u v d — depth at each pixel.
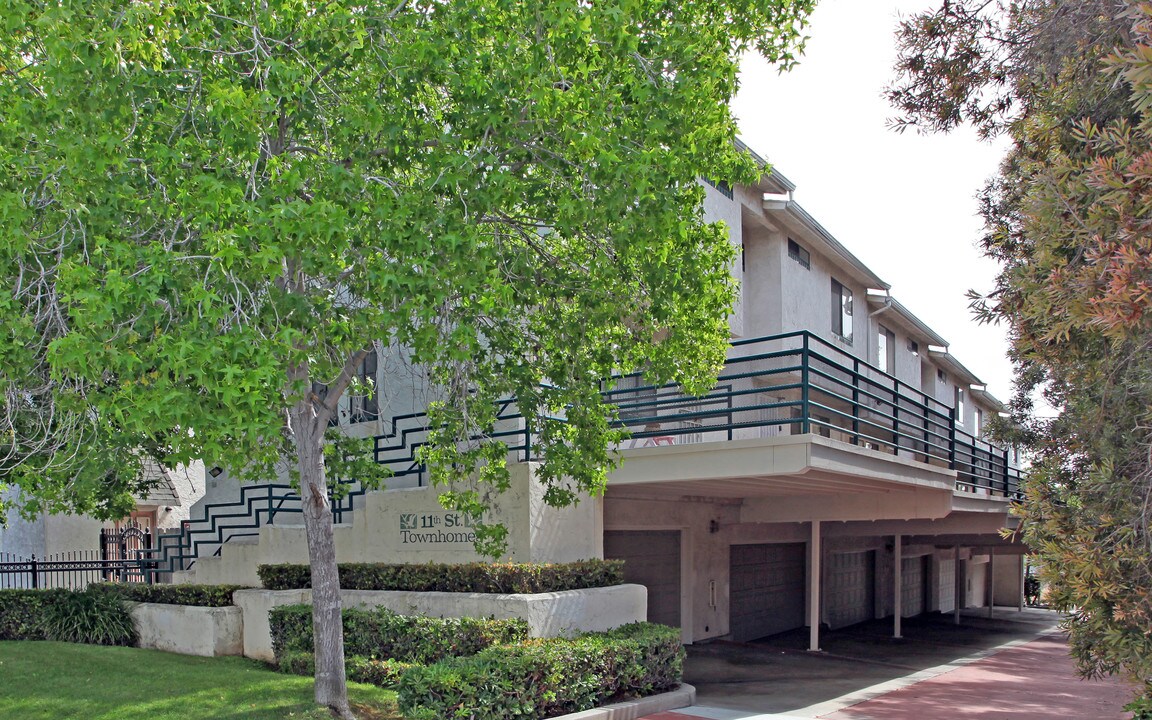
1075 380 7.27
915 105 10.19
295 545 15.55
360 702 10.47
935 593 32.69
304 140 9.95
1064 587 6.18
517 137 9.16
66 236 8.34
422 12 9.17
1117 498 6.17
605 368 11.21
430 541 14.07
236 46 8.61
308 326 8.17
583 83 8.84
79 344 6.76
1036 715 12.70
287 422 10.37
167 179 8.30
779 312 21.55
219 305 7.59
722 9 9.72
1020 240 9.02
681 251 10.10
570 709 10.55
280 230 7.62
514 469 13.14
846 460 12.55
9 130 8.00
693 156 9.38
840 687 14.45
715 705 12.24
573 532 13.80
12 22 7.61
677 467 12.93
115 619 15.00
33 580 17.59
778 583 22.23
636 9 8.78
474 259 8.55
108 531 20.52
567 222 9.20
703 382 11.27
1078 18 7.65
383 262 8.38
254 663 13.26
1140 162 4.86
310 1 9.10
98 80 7.77
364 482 12.45
